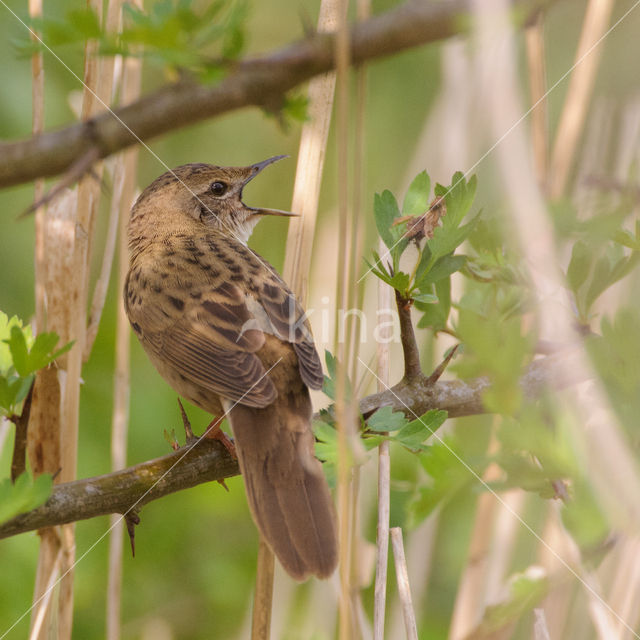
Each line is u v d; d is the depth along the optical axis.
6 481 5.47
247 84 4.14
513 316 6.46
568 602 7.69
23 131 11.12
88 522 10.71
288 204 12.76
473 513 10.24
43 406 7.71
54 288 7.62
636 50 9.66
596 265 6.32
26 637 9.63
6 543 9.91
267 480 6.94
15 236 11.49
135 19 4.22
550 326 6.32
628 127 8.40
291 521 6.74
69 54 11.52
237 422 7.24
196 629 10.68
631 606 6.87
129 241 9.95
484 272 6.51
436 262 6.41
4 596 9.69
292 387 7.62
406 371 6.84
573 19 11.86
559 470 4.37
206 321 8.12
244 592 10.90
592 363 4.82
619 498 4.30
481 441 8.98
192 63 4.08
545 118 8.46
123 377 9.08
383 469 6.52
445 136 10.00
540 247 5.46
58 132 4.13
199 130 12.88
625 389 4.69
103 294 8.22
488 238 6.39
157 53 4.08
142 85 11.60
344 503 5.13
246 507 11.23
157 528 11.03
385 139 12.47
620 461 4.39
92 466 10.55
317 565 6.53
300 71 4.15
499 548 8.76
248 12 4.14
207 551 11.06
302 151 7.66
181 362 8.05
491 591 8.66
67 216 7.70
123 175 8.34
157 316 8.38
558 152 8.55
